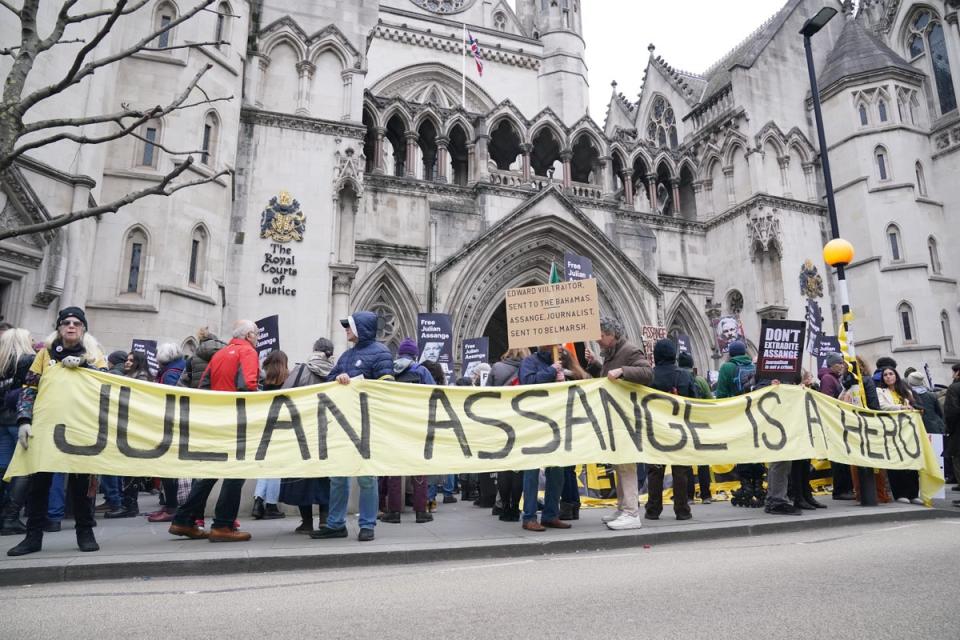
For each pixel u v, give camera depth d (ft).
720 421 33.37
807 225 108.68
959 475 38.83
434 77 126.62
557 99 131.23
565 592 18.72
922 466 40.27
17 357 28.99
